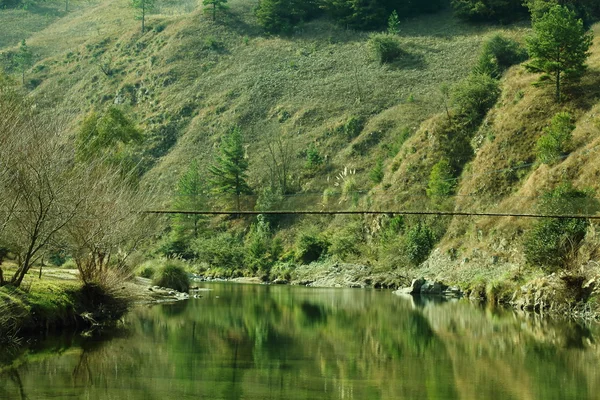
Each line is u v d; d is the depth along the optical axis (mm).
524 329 26875
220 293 43562
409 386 16734
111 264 33062
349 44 112438
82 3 184250
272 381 17031
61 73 125188
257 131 93125
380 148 79938
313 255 63469
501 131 56281
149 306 33625
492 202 51156
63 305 24625
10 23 163625
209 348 21734
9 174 21281
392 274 52062
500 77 77688
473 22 108500
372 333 25641
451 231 52656
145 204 30125
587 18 88438
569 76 57562
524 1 102812
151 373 17656
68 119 25516
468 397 15656
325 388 16375
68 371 17719
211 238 69375
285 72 107062
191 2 169000
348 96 94625
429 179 59688
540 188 45375
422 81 94188
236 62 114250
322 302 37969
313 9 125625
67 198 22219
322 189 74812
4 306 21125
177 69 114562
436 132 63594
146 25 133125
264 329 26328
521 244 41969
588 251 34969
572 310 31719
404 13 118562
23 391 15445
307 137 88000
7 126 21297
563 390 16469
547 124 54375
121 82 116062
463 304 37188
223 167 71688
